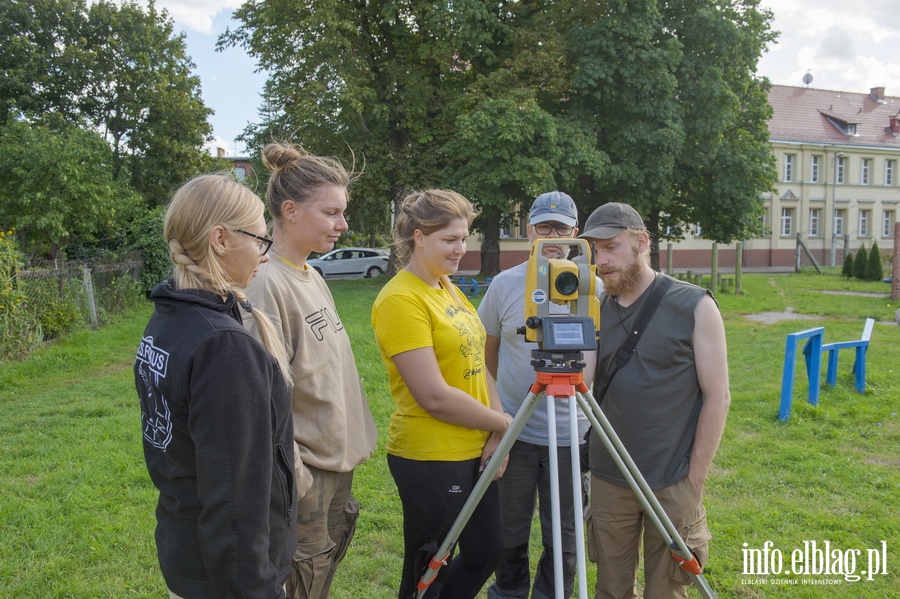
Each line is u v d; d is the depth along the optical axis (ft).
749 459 15.80
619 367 7.88
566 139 54.65
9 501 12.74
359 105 55.21
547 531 9.54
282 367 5.59
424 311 7.61
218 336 4.66
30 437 16.74
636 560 8.39
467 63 61.77
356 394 7.79
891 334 35.53
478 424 7.68
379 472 14.73
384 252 85.20
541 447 9.55
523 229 98.43
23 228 46.68
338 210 7.17
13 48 66.28
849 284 73.61
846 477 14.51
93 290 35.70
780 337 34.53
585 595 6.35
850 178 122.42
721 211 64.44
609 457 8.04
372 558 11.21
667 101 55.11
